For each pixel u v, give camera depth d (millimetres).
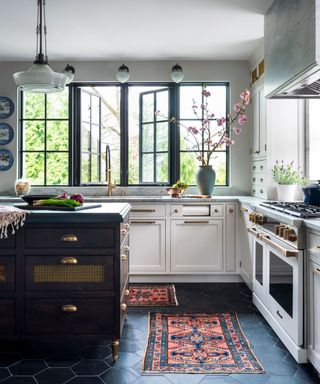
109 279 2430
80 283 2430
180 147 4840
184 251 4191
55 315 2434
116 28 3760
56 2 3191
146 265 4191
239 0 3180
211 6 3293
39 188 4781
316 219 2283
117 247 2426
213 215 4176
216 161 4824
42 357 2480
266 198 3912
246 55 4539
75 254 2424
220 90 4820
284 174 3758
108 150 4688
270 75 3248
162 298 3680
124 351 2557
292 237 2340
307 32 2432
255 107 4406
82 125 4867
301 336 2297
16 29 3775
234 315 3219
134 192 4789
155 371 2281
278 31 3031
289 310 2459
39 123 4879
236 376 2227
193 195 4520
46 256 2422
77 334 2434
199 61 4719
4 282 2430
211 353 2516
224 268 4188
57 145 4879
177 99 4789
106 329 2432
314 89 3068
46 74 2549
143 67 4738
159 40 4082
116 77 4723
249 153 4707
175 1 3203
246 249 3838
